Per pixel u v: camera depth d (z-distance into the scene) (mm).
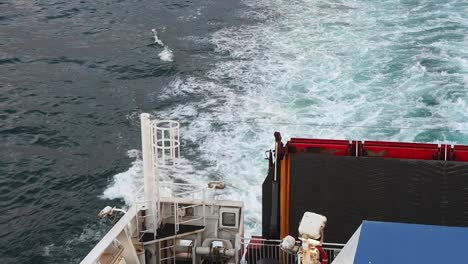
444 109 42594
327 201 18641
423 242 9695
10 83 53375
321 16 62344
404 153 19406
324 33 57812
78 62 57281
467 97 44031
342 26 59188
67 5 73438
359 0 66375
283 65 51375
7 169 40906
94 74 54594
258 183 35375
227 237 16516
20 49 60750
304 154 18938
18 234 34688
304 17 62500
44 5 73625
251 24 62219
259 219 32094
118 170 40156
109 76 53969
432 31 56781
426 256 9406
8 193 38531
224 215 16328
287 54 53625
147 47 59406
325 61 51375
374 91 45625
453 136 39000
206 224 16516
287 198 18922
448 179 18125
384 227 10102
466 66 49125
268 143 39531
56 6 73188
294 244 12031
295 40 56656
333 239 18406
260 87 47781
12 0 75312
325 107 43688
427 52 52031
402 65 49719
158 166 15773
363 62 50656
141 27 65000
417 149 19297
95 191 38219
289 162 19016
